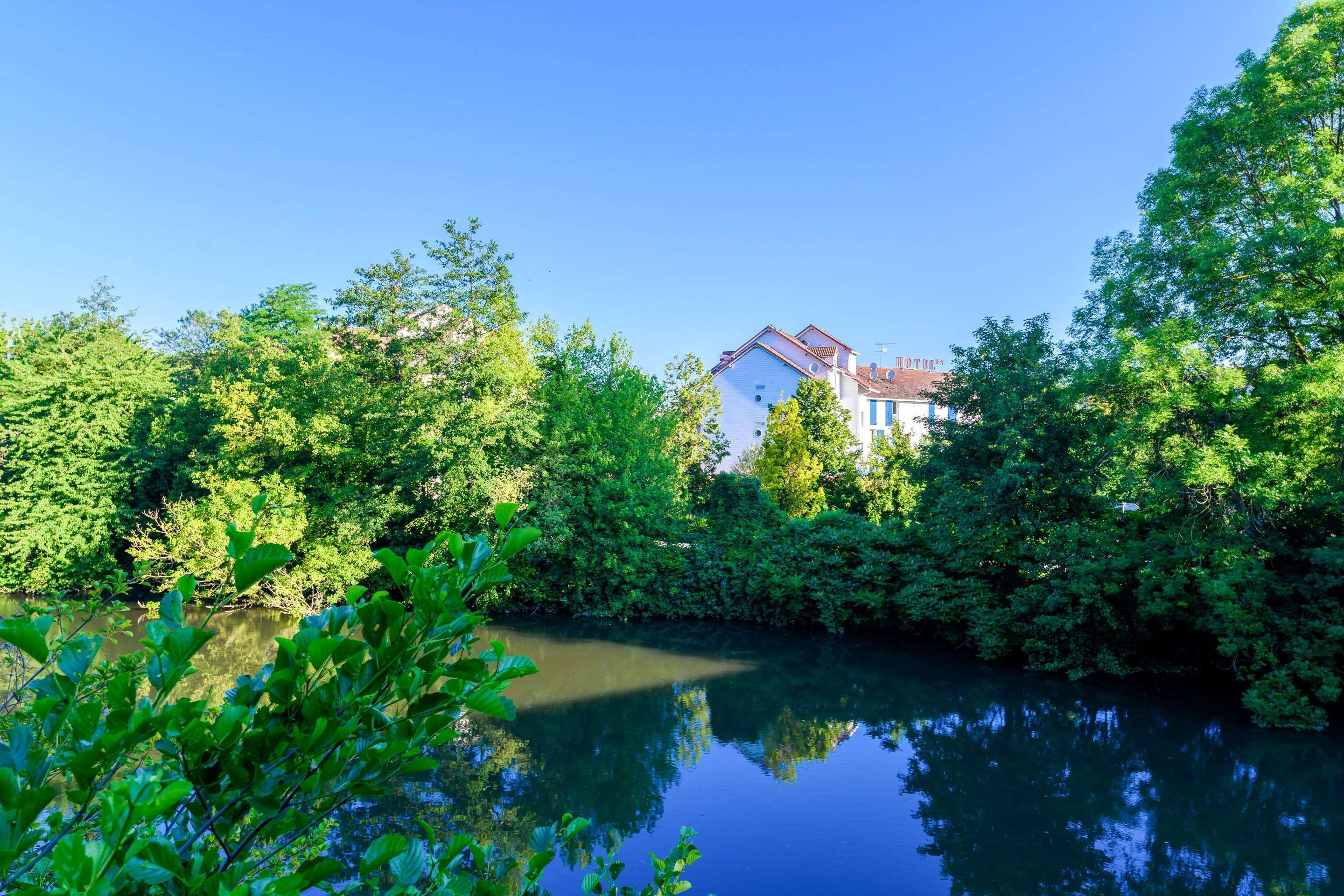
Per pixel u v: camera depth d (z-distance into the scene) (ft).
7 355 102.06
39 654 5.04
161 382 102.12
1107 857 33.99
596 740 48.47
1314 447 48.39
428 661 5.57
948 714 53.47
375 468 85.05
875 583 77.61
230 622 78.13
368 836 34.42
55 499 87.35
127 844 4.14
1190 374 50.85
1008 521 65.00
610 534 86.69
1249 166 54.13
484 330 84.58
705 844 34.96
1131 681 60.70
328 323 86.28
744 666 66.44
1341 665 50.80
